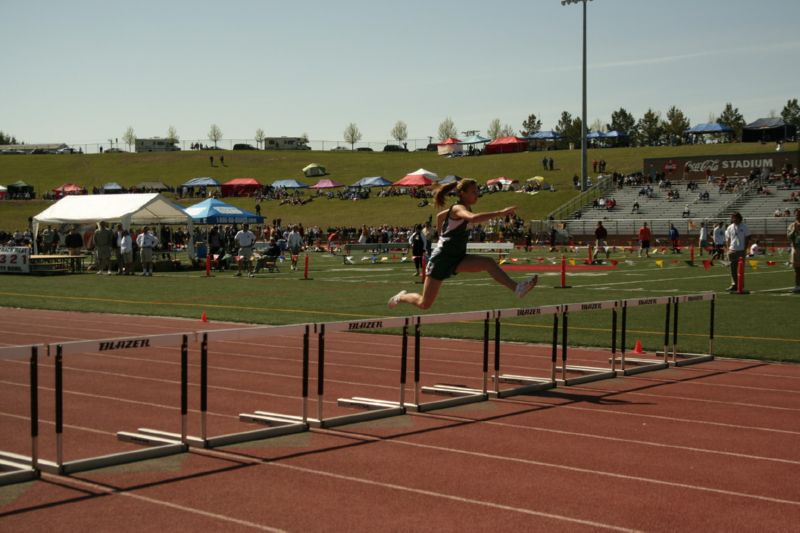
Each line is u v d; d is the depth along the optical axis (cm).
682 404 973
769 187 6131
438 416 908
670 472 696
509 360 1305
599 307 1125
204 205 4250
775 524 569
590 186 7581
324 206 8319
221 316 1936
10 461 718
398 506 606
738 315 1873
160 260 4325
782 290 2494
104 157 12556
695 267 3734
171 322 1838
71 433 839
